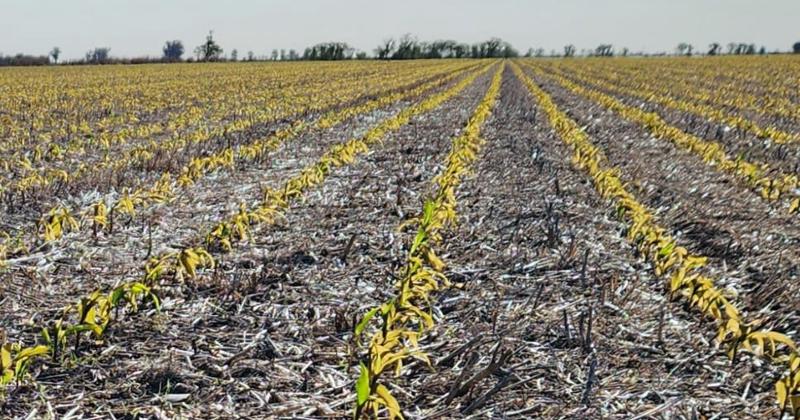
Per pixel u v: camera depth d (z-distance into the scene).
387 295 5.79
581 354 4.80
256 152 11.74
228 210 8.28
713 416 4.07
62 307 5.33
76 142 13.28
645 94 27.45
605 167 11.73
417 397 4.21
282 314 5.32
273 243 7.05
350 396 4.20
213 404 4.08
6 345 3.96
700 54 108.88
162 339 4.83
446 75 44.56
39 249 6.62
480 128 16.33
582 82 37.06
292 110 20.53
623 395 4.30
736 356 4.80
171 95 26.08
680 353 4.85
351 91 29.03
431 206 6.45
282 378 4.41
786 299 5.87
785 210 9.22
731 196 9.95
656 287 6.04
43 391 4.10
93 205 7.89
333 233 7.43
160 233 7.27
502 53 115.31
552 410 4.09
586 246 7.15
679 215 8.80
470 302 5.65
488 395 4.11
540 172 10.99
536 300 5.52
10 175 10.50
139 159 11.25
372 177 10.41
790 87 33.06
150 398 4.11
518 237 7.38
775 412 4.14
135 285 4.93
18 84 31.91
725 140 15.81
